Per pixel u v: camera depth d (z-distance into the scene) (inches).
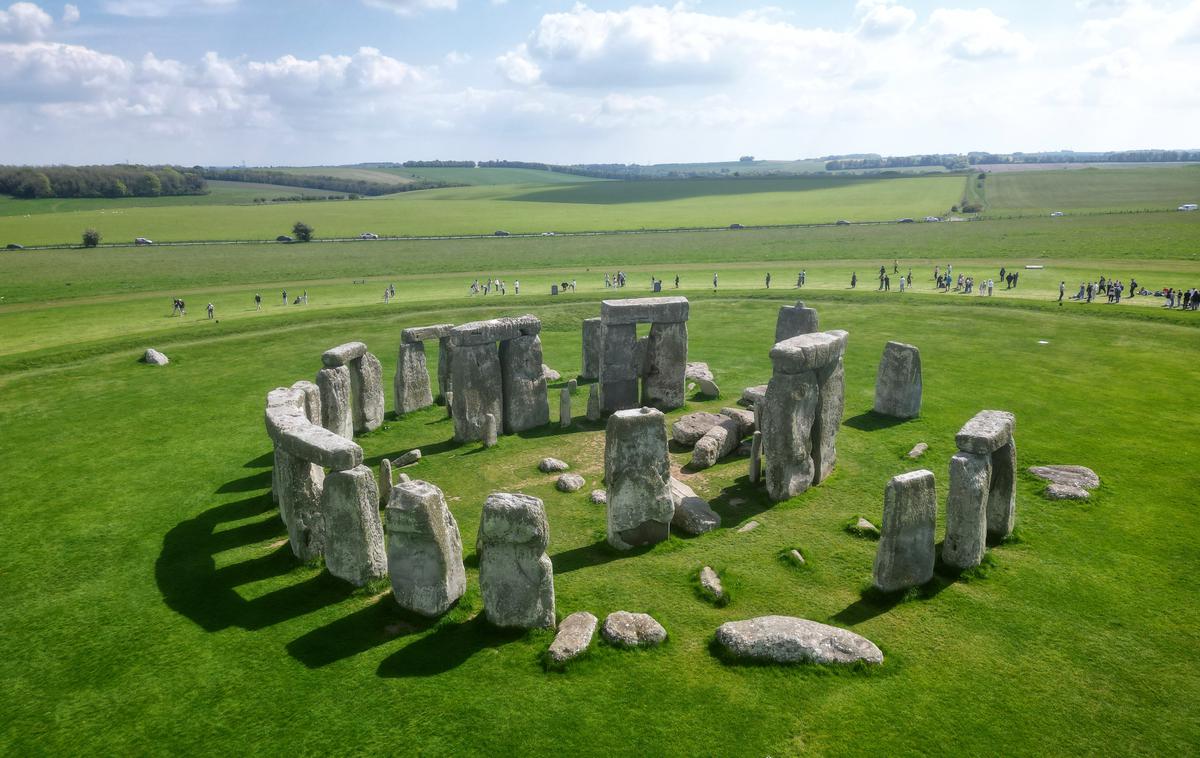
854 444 1105.4
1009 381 1398.9
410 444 1172.5
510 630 658.8
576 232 5349.4
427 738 539.8
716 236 4840.1
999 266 3034.0
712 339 1875.0
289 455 781.3
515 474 1035.3
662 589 722.8
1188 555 759.1
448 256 4165.8
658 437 799.1
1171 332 1721.2
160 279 3339.1
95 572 795.4
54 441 1221.7
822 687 579.5
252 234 5374.0
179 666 629.9
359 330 2066.9
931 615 670.5
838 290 2466.8
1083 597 692.1
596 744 529.0
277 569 790.5
